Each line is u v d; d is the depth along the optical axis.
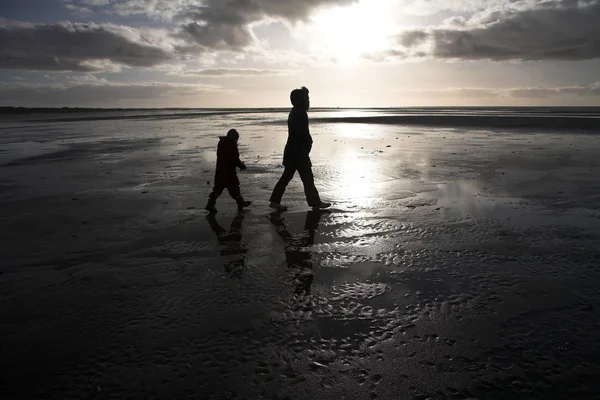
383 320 3.25
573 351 2.80
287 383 2.51
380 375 2.57
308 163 6.78
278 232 5.62
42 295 3.80
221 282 4.01
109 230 5.83
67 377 2.61
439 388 2.45
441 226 5.79
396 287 3.85
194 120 53.19
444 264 4.40
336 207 7.04
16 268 4.47
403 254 4.71
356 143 19.42
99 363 2.75
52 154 15.98
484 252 4.74
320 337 3.01
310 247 4.99
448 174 10.28
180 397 2.40
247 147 18.19
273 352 2.83
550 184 8.77
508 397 2.37
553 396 2.38
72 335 3.11
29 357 2.84
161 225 6.05
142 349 2.89
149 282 4.04
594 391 2.42
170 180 9.96
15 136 26.45
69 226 6.04
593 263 4.38
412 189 8.52
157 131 30.73
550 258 4.54
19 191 8.87
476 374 2.58
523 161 12.30
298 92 6.66
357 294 3.71
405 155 14.32
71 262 4.62
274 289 3.84
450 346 2.88
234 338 3.01
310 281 4.01
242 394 2.41
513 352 2.80
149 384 2.52
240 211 6.85
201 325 3.21
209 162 13.13
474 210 6.70
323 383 2.50
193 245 5.13
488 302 3.52
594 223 5.85
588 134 22.66
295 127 6.61
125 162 13.34
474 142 19.16
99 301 3.66
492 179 9.50
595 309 3.38
